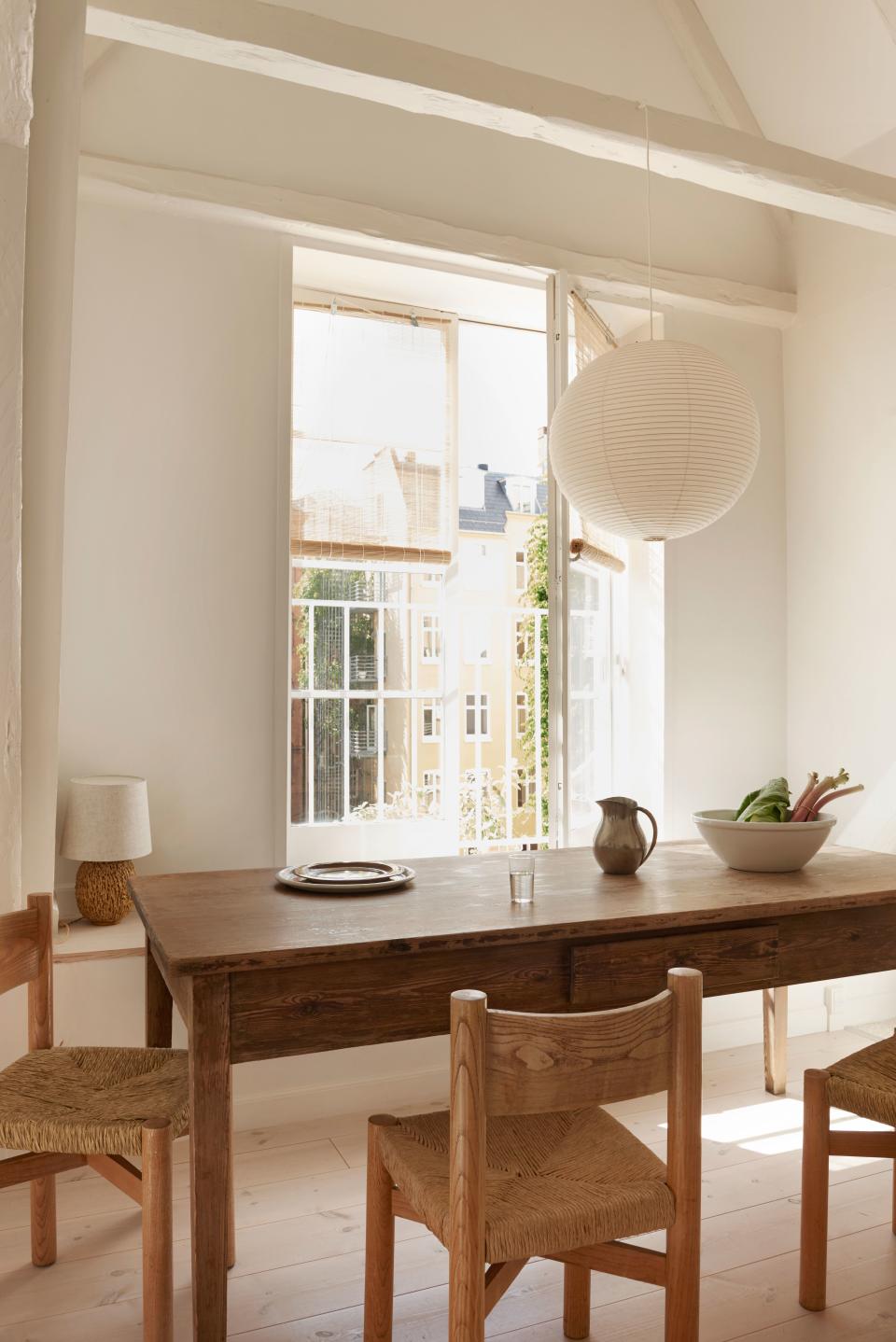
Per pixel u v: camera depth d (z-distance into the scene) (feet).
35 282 7.49
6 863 7.90
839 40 11.68
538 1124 5.67
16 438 7.29
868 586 12.35
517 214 12.01
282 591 10.69
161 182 10.18
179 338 10.38
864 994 12.45
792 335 13.57
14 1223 7.64
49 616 7.80
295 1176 8.41
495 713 20.39
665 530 8.27
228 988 5.39
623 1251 4.84
